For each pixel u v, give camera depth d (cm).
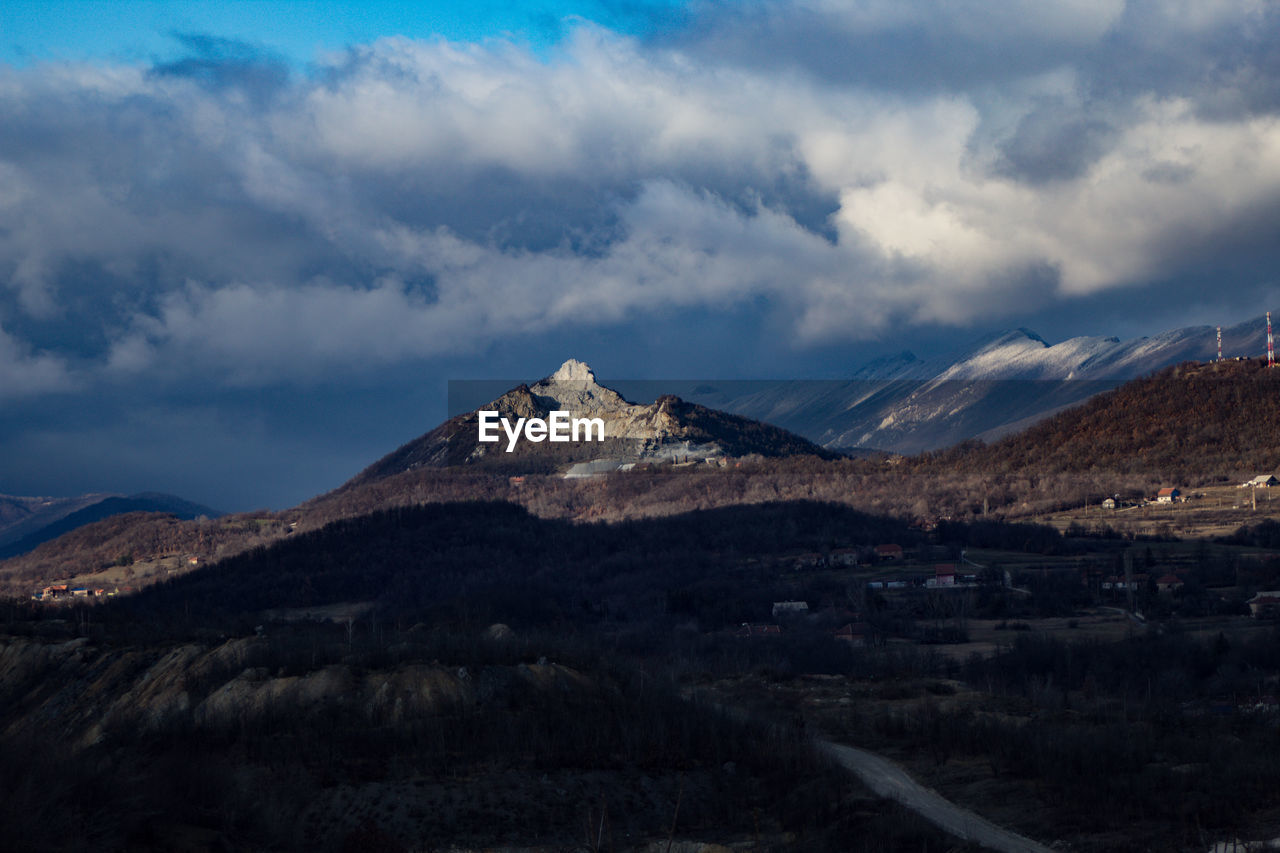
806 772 6012
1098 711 7294
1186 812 4781
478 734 6244
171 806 4284
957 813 5300
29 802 3716
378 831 5128
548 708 6688
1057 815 5053
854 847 4925
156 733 6169
